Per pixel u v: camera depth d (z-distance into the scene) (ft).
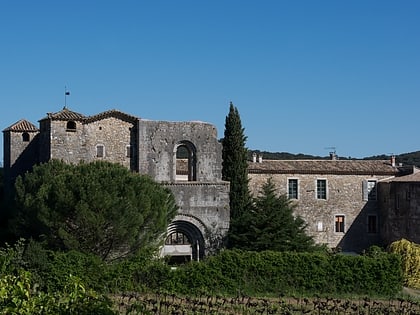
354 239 220.64
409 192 200.03
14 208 166.50
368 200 222.48
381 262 143.74
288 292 139.03
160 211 150.00
